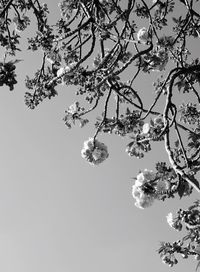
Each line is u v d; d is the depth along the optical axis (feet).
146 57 25.44
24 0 31.65
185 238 20.74
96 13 28.48
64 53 29.63
